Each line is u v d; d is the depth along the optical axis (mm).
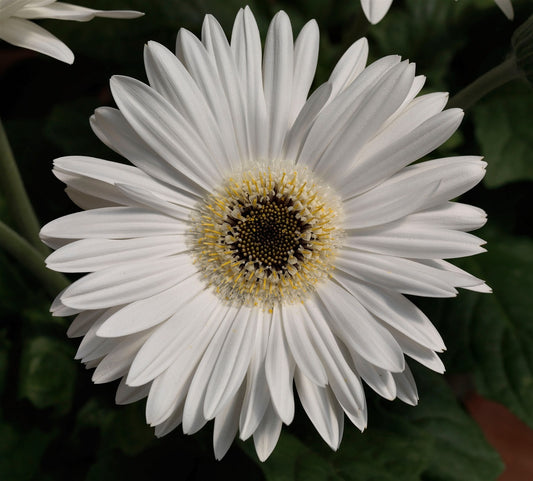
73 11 221
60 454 278
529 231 312
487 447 274
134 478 265
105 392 282
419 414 276
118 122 216
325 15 318
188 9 293
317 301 232
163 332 218
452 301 283
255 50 220
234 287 233
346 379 213
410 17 302
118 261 216
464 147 304
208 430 266
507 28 298
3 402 279
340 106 220
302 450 255
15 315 288
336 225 229
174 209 223
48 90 324
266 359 218
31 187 298
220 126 223
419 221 219
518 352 275
